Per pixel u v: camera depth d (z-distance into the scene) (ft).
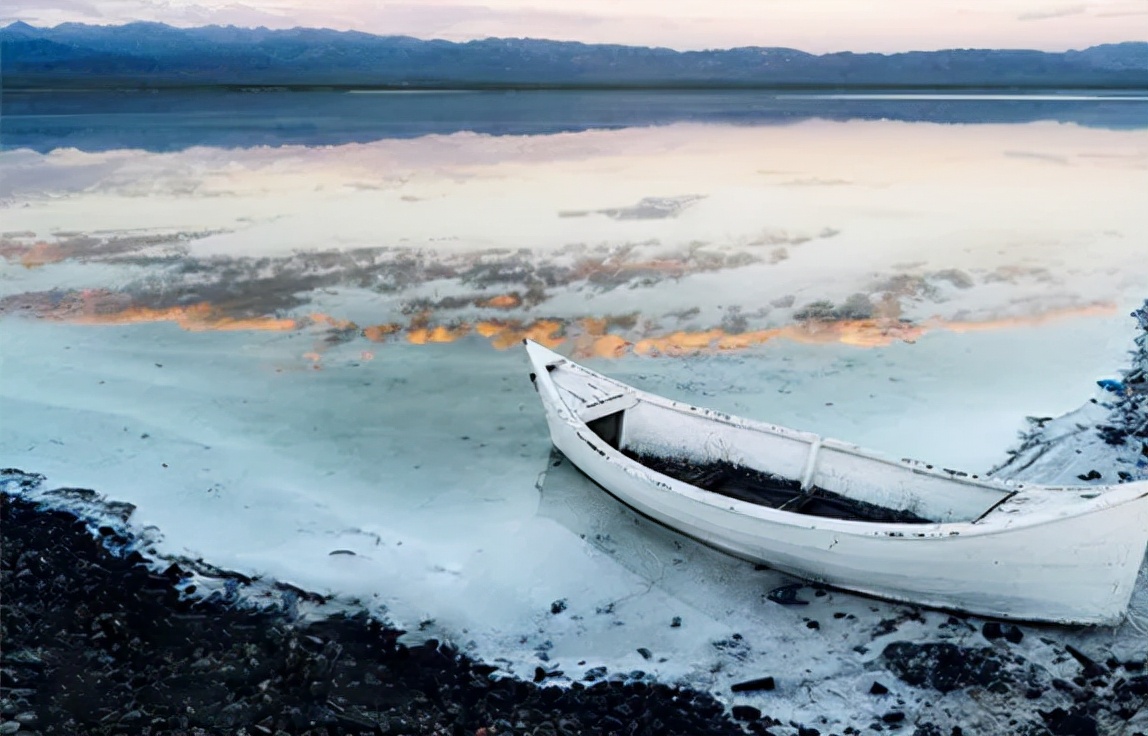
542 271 69.26
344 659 28.09
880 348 53.06
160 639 29.12
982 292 62.28
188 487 38.88
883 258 71.00
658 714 25.61
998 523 26.99
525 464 40.75
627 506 36.42
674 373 50.24
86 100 194.90
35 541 34.55
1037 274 65.87
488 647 28.89
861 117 166.61
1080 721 24.18
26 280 67.26
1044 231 77.71
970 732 24.48
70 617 30.19
